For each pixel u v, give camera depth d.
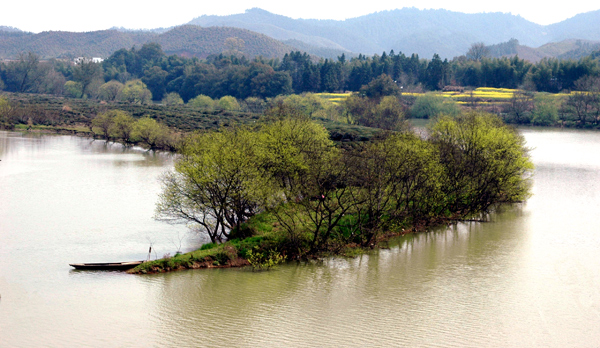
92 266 35.28
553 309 30.41
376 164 44.06
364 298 31.67
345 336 26.61
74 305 29.53
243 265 36.75
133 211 52.44
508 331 27.53
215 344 25.44
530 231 48.03
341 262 38.28
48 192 61.28
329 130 100.00
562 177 78.94
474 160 53.69
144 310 29.16
